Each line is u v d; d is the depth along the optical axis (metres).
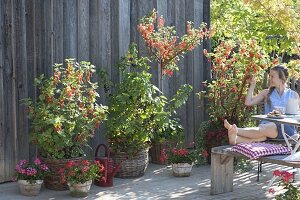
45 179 5.37
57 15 5.95
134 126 5.75
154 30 6.74
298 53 7.12
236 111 6.61
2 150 5.55
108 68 6.46
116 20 6.52
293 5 7.12
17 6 5.61
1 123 5.53
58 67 5.87
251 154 4.74
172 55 6.36
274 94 5.71
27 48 5.71
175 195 5.19
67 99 5.34
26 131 5.73
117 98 5.75
